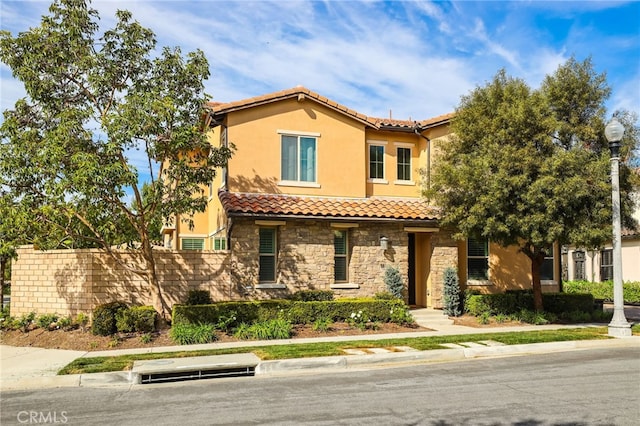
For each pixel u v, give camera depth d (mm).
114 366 10641
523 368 11031
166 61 14539
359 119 19594
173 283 16188
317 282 17750
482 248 20594
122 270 15672
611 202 15836
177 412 7867
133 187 14047
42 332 14711
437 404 8164
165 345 13359
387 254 18719
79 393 9227
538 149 16297
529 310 18672
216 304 15188
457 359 12242
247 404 8289
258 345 13125
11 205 13547
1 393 9289
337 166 19328
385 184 20453
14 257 16156
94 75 13945
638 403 8156
